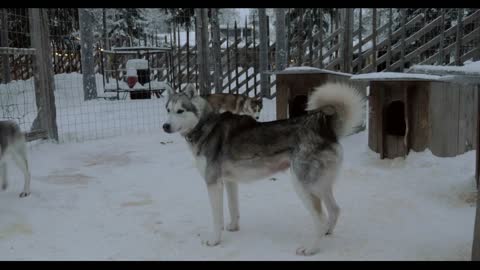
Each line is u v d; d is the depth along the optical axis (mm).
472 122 5000
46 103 6480
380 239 2959
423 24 9422
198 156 3016
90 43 12117
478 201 2367
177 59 13664
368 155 5227
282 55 10492
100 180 4621
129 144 6535
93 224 3354
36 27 6281
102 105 10867
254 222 3367
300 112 6449
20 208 3686
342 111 2787
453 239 2902
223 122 2998
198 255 2799
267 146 2846
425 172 4406
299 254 2770
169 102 3100
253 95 11828
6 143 3844
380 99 4941
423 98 4715
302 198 2783
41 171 4973
